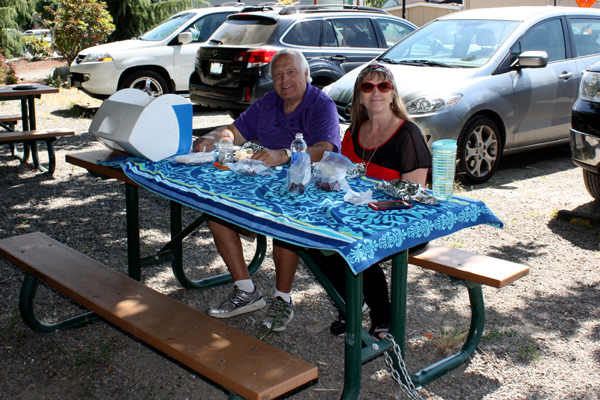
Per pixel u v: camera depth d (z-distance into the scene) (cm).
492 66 587
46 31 2306
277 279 309
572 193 556
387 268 408
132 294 265
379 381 276
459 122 549
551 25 640
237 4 1090
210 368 201
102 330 322
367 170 303
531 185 588
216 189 270
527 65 577
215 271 404
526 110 605
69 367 285
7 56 1786
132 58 961
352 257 194
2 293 363
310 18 771
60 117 984
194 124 923
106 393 264
